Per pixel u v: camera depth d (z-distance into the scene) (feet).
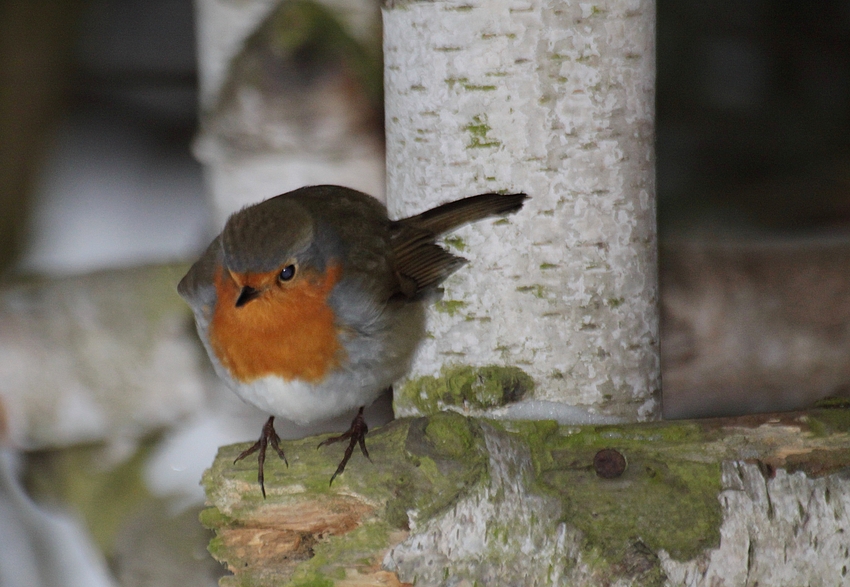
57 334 33.12
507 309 22.50
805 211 44.91
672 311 32.12
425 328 23.31
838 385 32.40
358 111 32.65
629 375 23.04
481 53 21.67
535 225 22.20
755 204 46.21
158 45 58.18
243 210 22.62
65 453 34.63
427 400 23.31
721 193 48.01
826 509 20.13
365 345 22.48
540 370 22.67
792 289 31.99
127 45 57.93
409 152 22.93
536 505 20.04
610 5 21.61
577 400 22.77
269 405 22.43
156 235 50.65
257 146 32.91
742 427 20.93
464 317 22.77
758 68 52.90
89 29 57.31
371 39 32.60
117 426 34.04
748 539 19.88
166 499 33.30
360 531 20.03
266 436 21.67
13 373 33.04
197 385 33.86
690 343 32.19
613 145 22.16
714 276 32.17
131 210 52.19
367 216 23.95
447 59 21.90
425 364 23.50
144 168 55.26
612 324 22.72
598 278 22.48
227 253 21.56
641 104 22.44
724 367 32.30
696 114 52.01
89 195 52.70
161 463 34.01
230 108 32.86
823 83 52.85
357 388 22.76
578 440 21.12
